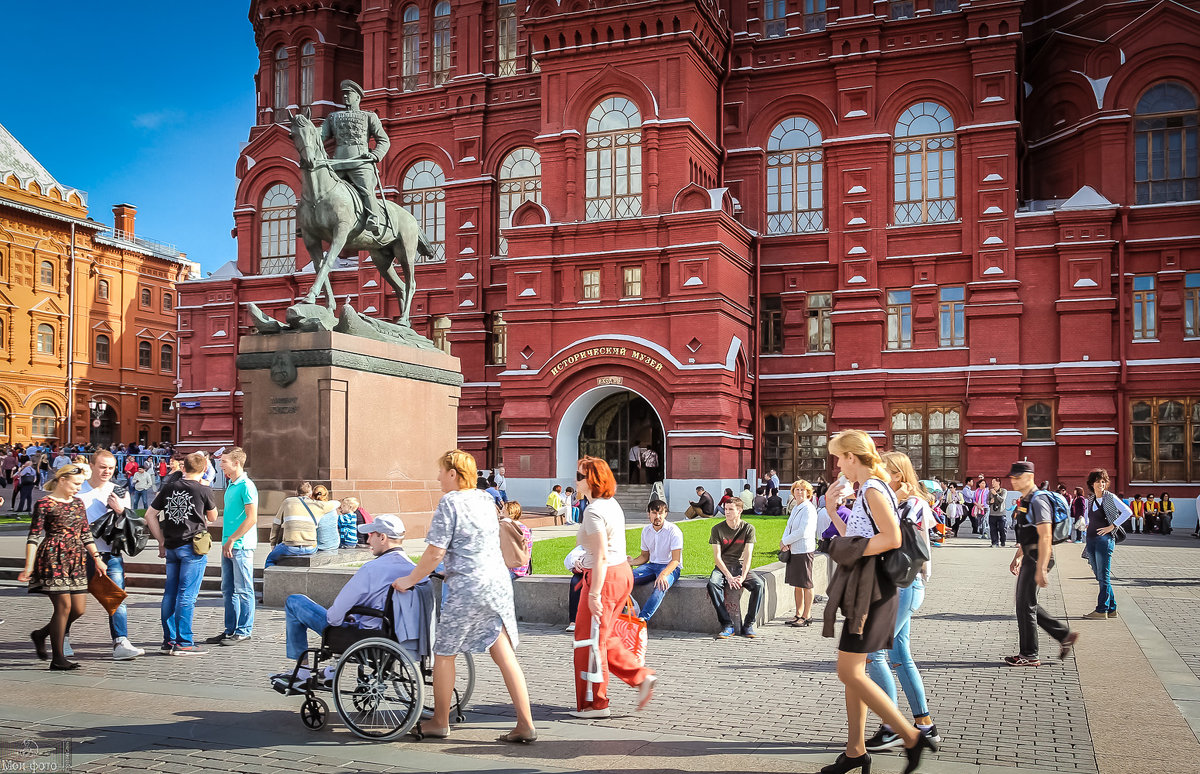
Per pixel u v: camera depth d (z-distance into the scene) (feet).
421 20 139.85
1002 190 114.01
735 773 21.26
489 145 134.82
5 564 56.54
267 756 22.44
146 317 223.51
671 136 111.55
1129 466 108.88
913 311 117.80
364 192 66.18
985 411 113.29
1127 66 112.78
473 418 131.03
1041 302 113.60
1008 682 30.45
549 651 35.68
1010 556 75.61
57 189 199.31
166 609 34.71
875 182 118.73
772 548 62.85
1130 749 23.02
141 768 21.50
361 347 60.80
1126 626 41.52
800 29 124.67
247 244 148.36
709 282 107.76
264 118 151.53
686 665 33.42
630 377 111.34
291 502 47.93
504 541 42.55
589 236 114.01
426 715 25.02
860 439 21.77
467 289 133.08
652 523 40.34
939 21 117.29
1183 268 109.29
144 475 110.11
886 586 20.86
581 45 115.34
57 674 31.07
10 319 187.93
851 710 21.02
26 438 190.70
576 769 21.56
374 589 24.82
